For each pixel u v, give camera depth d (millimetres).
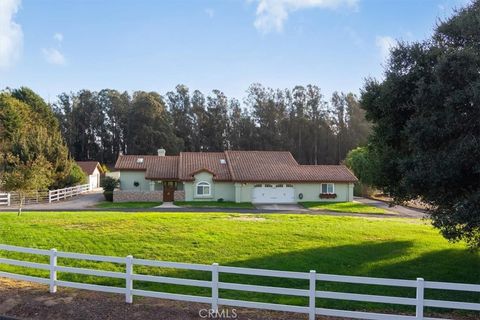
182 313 10547
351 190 45469
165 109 102188
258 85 103250
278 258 15289
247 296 12312
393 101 13547
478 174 11398
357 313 9828
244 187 44156
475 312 11773
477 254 16406
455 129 11375
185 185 44594
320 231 19609
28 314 10469
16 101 65000
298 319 10320
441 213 12828
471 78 11211
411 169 12305
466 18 12133
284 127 98250
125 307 10961
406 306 11984
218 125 103062
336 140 95562
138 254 15586
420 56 13008
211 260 15047
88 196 49781
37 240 17156
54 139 49438
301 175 45281
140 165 48469
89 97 106062
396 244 17875
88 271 11758
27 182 23859
